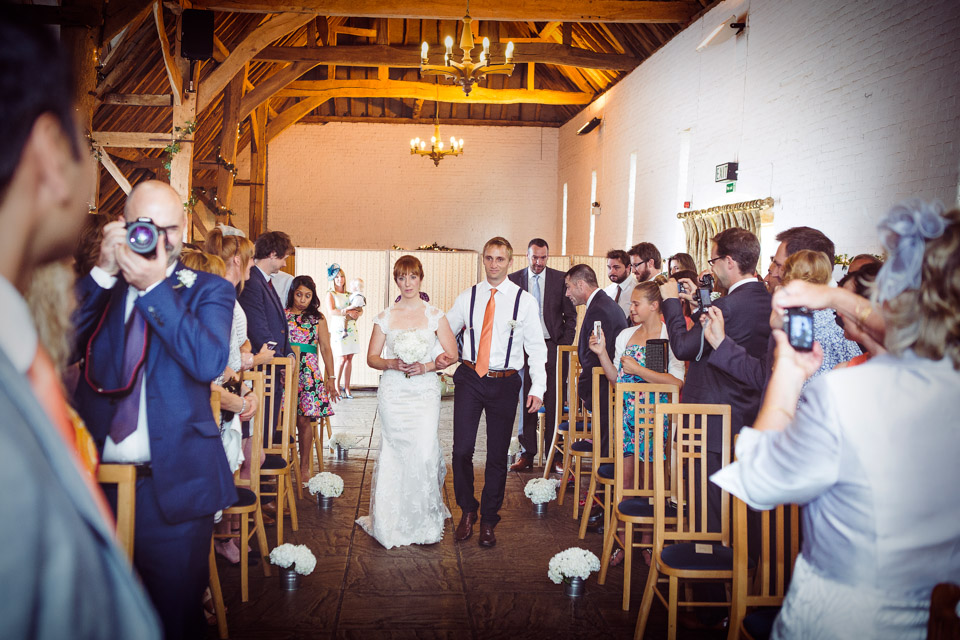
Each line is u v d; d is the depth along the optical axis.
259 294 3.95
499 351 3.77
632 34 10.56
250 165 15.26
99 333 1.76
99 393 1.72
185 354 1.72
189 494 1.79
